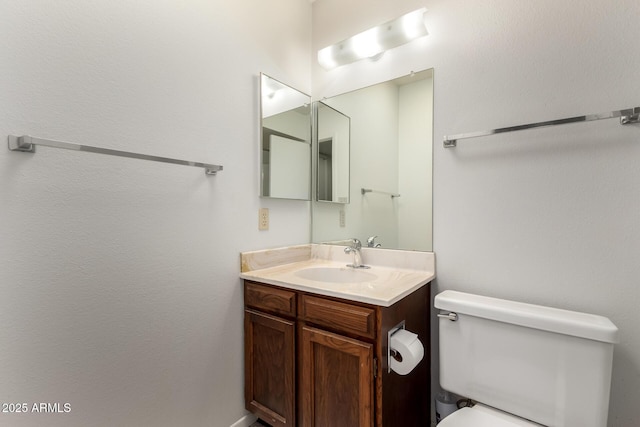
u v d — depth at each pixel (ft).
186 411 4.33
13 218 2.91
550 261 4.03
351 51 5.63
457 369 3.95
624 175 3.59
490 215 4.47
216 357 4.72
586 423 3.15
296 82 6.23
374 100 5.69
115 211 3.61
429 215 5.03
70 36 3.26
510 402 3.57
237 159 5.05
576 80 3.86
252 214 5.32
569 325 3.22
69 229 3.26
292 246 6.09
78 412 3.33
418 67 5.15
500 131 4.13
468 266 4.66
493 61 4.43
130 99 3.75
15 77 2.91
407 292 4.00
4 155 2.85
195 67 4.44
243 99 5.15
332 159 6.33
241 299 5.10
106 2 3.53
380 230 5.61
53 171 3.14
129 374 3.74
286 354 4.50
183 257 4.30
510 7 4.29
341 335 3.93
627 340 3.59
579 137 3.83
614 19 3.64
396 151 5.41
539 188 4.10
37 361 3.05
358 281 5.24
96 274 3.46
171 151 4.16
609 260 3.68
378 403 3.64
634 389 3.56
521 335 3.52
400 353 3.67
